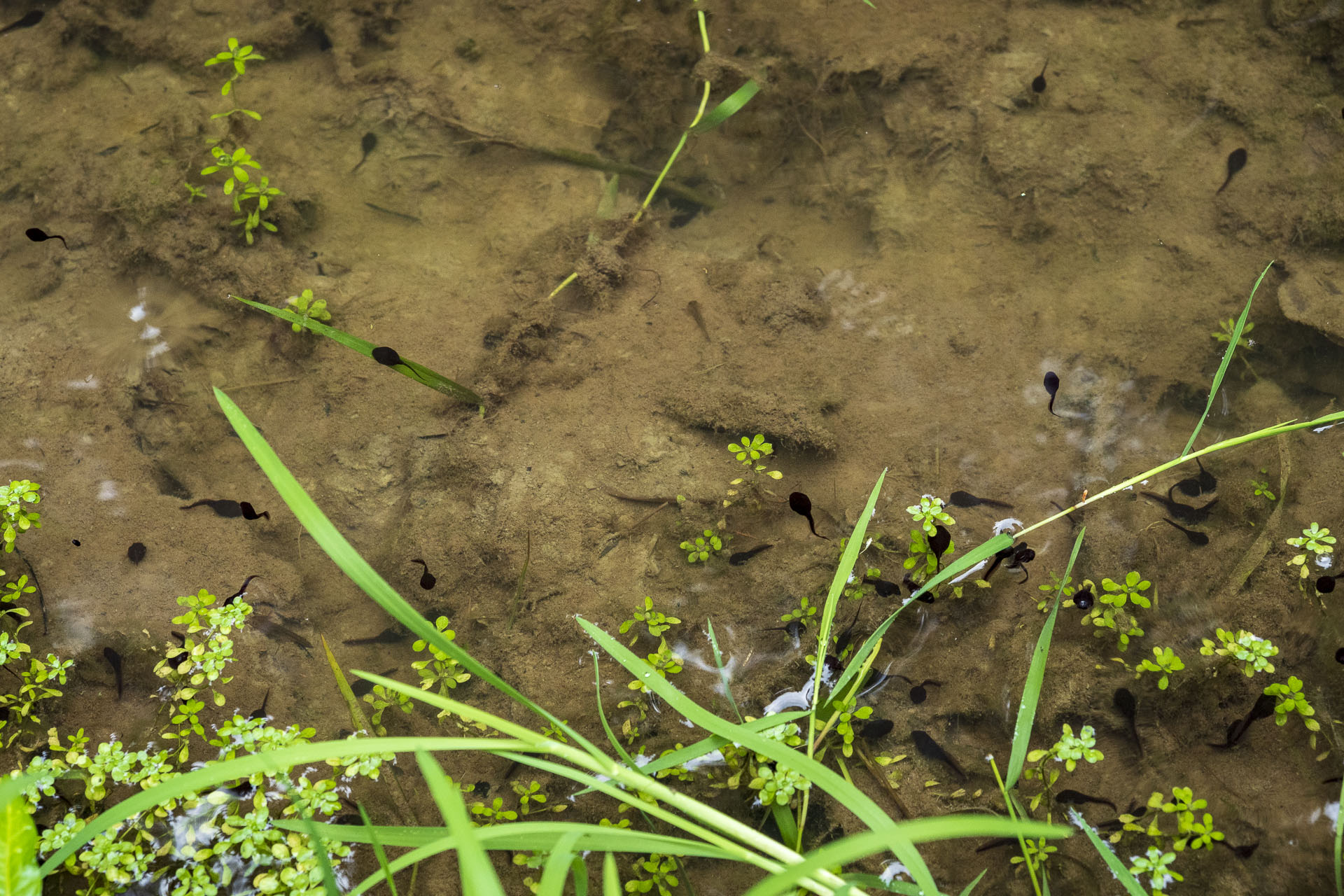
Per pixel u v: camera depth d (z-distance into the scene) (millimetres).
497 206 3980
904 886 2158
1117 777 2617
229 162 3762
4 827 2189
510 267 3770
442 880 2596
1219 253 3553
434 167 4102
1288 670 2721
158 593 3039
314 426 3422
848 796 2061
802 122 4133
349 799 2689
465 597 3047
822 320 3545
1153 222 3658
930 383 3355
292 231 3867
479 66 4363
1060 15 4230
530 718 2805
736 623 2914
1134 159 3791
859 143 4059
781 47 4277
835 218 3893
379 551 3174
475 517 3180
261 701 2852
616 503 3176
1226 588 2859
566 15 4461
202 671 2846
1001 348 3410
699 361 3471
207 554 3137
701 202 4020
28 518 3027
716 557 3049
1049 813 2574
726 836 2576
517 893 2559
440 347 3549
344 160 4125
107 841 2500
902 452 3205
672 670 2762
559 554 3080
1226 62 3984
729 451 3250
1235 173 3715
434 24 4496
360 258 3836
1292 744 2615
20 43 4477
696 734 2723
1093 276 3562
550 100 4273
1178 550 2943
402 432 3393
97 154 4062
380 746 1876
